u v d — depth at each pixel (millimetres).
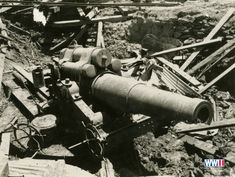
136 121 8078
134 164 8125
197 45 12242
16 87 10656
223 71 11539
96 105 8086
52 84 9109
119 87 7184
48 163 5871
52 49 14258
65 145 8414
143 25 13703
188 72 11789
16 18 15117
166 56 12680
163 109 6172
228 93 11031
